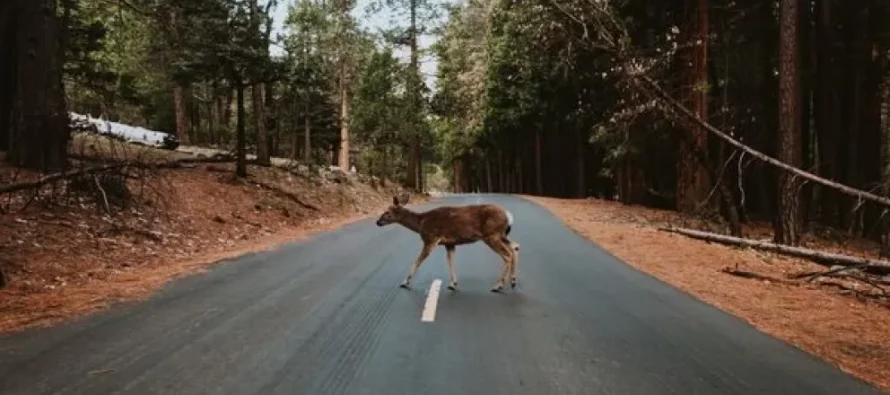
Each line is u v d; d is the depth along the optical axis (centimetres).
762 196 3070
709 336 730
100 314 775
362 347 650
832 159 2709
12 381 532
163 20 1984
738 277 1205
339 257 1277
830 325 835
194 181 1969
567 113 4034
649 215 2686
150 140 2789
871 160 2736
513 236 1688
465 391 530
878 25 2588
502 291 964
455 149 6291
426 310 818
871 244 2414
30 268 1005
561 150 4975
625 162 3319
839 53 2703
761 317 859
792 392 553
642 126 2819
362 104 4062
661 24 2766
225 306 827
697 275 1193
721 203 2825
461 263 1223
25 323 727
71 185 1380
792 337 758
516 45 3278
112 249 1203
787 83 1709
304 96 2978
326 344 658
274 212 1972
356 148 5206
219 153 2592
